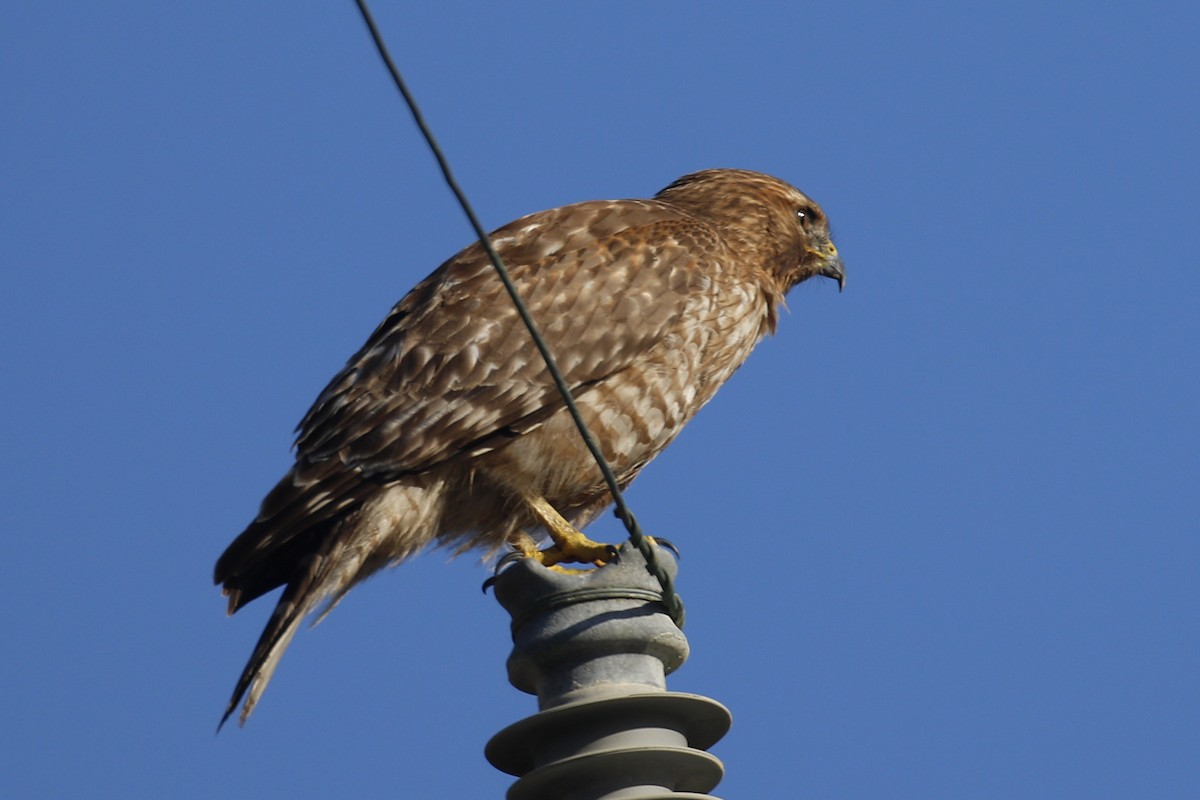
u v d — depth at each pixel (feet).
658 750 26.94
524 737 27.76
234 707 34.86
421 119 22.65
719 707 27.76
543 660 28.71
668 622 29.07
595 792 26.86
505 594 29.50
